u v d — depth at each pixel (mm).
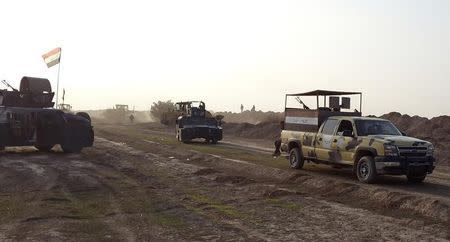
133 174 14961
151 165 17266
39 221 8633
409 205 9891
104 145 25531
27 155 19516
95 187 12305
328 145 15008
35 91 22406
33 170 14969
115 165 17016
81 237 7625
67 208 9789
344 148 14297
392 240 7598
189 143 29516
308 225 8617
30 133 20234
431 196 11148
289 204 10484
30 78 22594
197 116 31000
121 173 15133
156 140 30656
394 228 8367
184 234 7949
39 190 11719
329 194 11781
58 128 20531
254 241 7539
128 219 8977
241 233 8031
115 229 8203
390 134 14164
